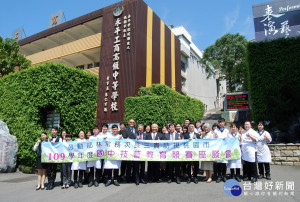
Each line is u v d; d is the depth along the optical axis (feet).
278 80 37.93
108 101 61.52
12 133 33.76
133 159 21.90
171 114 55.31
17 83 35.04
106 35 66.44
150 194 18.13
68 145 22.38
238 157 21.62
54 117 33.58
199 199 16.40
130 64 60.29
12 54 59.52
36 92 31.63
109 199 17.08
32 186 23.08
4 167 30.40
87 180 24.35
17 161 33.35
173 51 83.66
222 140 22.07
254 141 21.50
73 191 20.24
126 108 54.54
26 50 95.20
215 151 21.83
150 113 51.80
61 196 18.62
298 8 45.55
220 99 152.15
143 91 57.21
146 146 22.25
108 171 22.17
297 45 38.27
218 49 109.70
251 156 21.77
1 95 37.50
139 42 62.23
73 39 85.76
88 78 36.68
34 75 32.91
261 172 23.17
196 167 22.31
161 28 76.23
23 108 32.73
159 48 72.95
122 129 25.75
